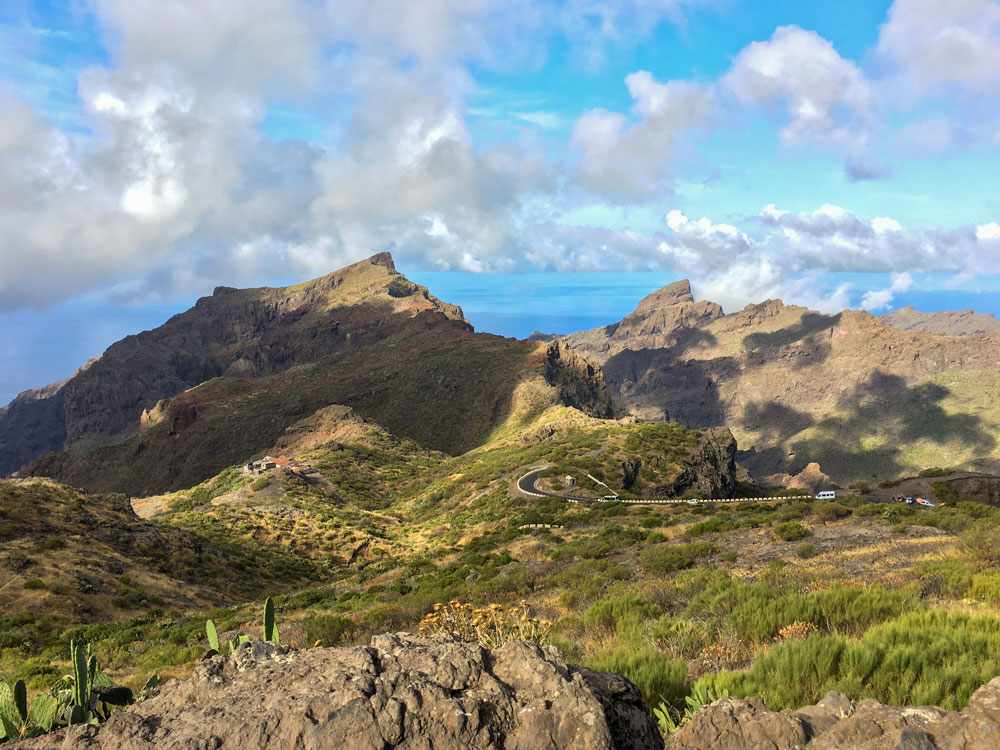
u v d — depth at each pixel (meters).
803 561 21.39
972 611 10.56
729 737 4.02
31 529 52.97
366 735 3.23
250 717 3.48
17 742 3.83
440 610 8.85
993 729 3.62
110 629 36.47
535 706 3.54
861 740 3.84
